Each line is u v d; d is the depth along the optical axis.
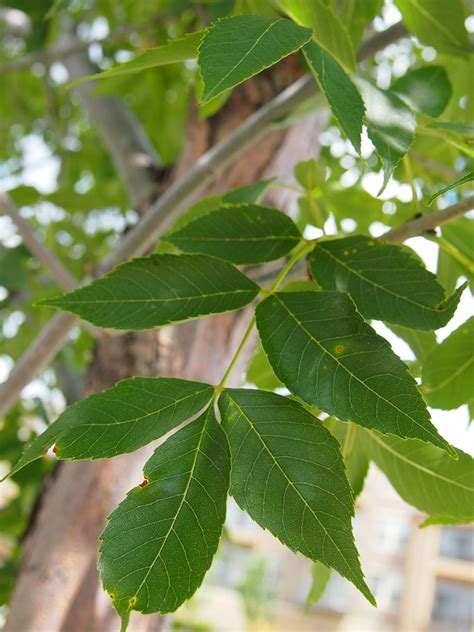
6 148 1.42
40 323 0.93
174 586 0.20
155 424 0.22
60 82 1.26
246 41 0.20
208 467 0.21
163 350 0.57
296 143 0.61
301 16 0.26
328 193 0.55
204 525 0.21
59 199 0.84
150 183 0.75
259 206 0.28
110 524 0.20
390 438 0.28
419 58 0.99
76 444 0.21
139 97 1.12
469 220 0.33
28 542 0.57
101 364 0.58
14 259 0.80
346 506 0.21
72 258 1.12
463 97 0.53
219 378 0.58
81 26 0.96
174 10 0.77
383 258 0.26
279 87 0.63
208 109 0.47
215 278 0.25
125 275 0.25
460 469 0.28
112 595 0.20
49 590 0.54
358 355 0.22
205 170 0.49
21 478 0.80
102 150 1.23
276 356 0.23
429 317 0.25
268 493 0.21
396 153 0.24
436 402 0.31
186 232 0.28
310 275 0.29
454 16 0.38
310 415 0.22
